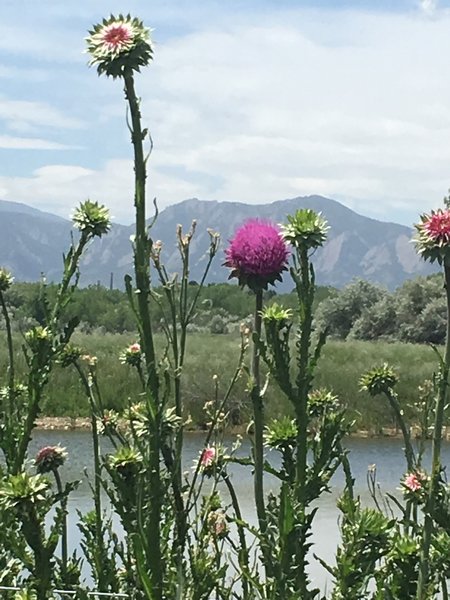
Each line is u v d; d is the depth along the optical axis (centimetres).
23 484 432
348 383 3059
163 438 412
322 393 548
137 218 374
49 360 506
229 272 423
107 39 393
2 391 560
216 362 3041
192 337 4256
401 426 608
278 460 1630
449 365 446
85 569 685
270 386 2097
